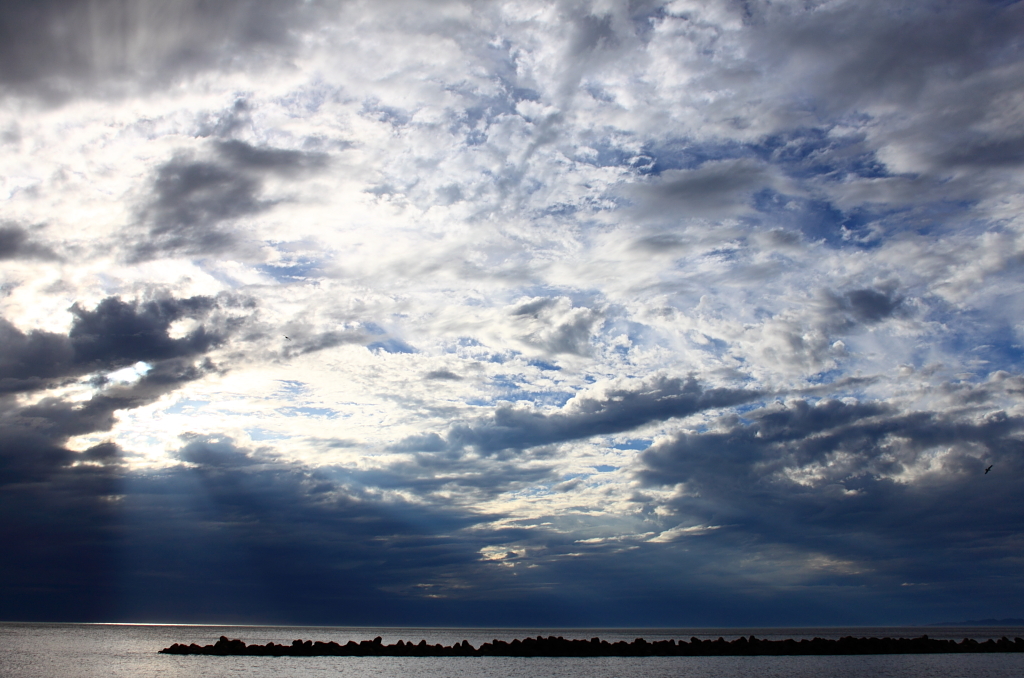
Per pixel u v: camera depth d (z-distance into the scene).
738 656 105.31
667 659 101.81
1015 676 78.75
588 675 80.62
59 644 150.12
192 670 88.56
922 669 85.81
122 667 92.75
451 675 81.75
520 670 87.38
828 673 82.31
